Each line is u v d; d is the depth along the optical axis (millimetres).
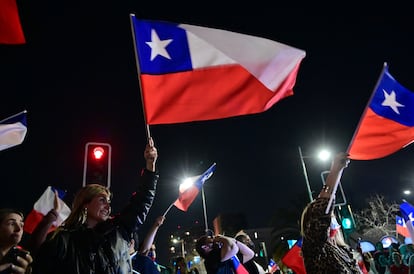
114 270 3633
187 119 4586
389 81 5227
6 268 3025
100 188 4082
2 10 3973
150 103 4590
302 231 4188
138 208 4176
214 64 4680
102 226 3904
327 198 4000
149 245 6914
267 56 4516
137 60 4656
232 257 5637
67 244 3535
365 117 5133
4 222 3818
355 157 5098
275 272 14914
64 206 7484
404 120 5145
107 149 8727
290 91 4578
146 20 4805
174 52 4730
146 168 4395
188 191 8859
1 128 5672
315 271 3879
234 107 4582
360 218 37219
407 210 10180
